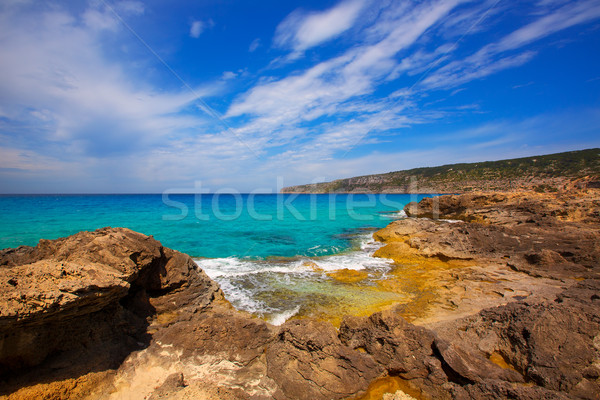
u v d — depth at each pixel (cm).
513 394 453
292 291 1053
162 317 810
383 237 2031
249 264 1437
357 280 1177
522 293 932
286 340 588
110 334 613
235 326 646
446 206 3180
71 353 540
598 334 549
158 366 570
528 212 2198
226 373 561
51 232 2088
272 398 501
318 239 2123
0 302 434
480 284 1038
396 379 549
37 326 493
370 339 604
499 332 638
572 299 721
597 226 1792
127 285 598
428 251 1501
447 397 495
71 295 493
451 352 560
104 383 518
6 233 2055
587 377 489
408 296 995
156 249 870
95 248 727
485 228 1670
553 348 544
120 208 4044
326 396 507
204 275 1032
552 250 1278
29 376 482
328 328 604
